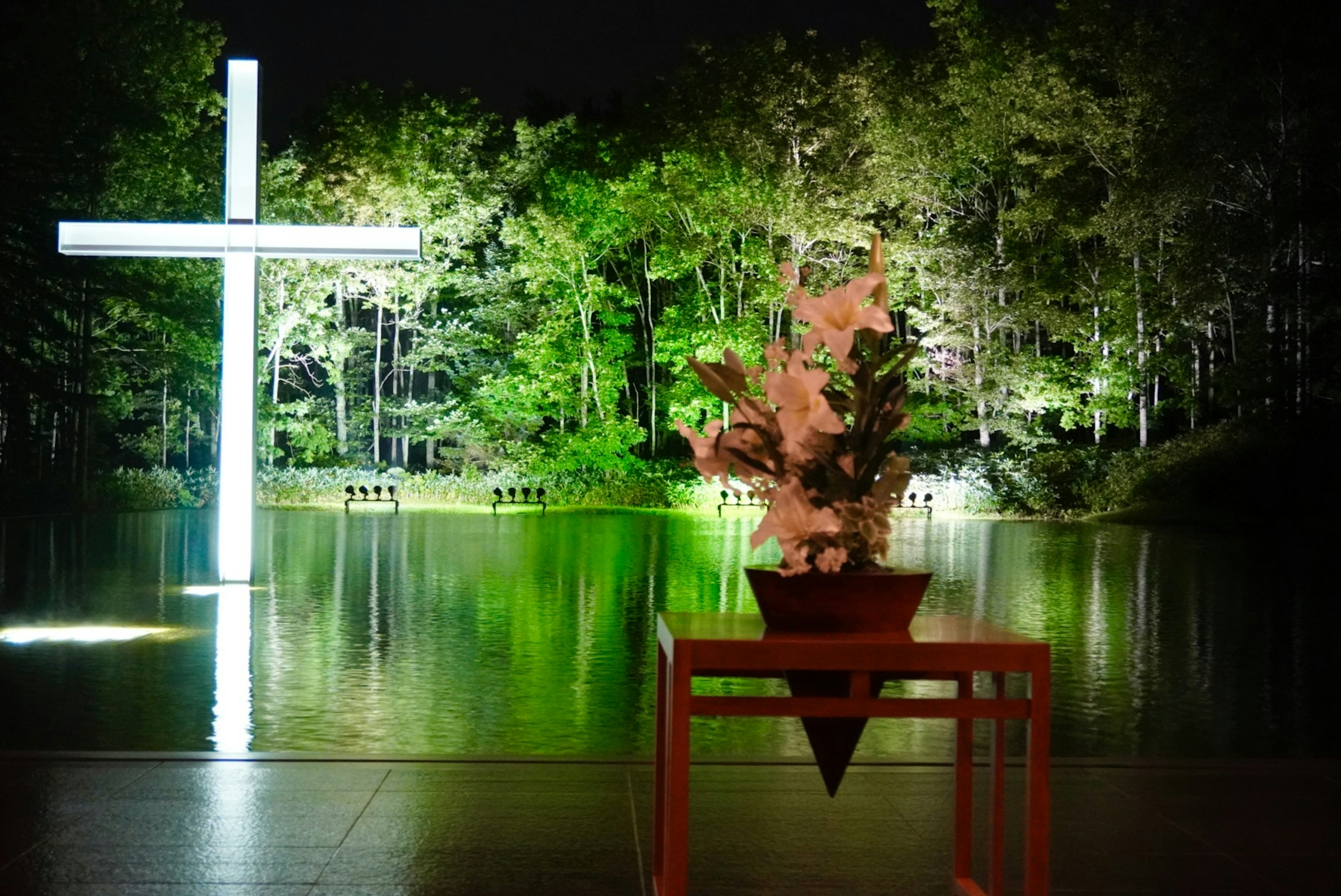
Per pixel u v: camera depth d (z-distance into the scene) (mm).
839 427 3355
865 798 5352
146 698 8352
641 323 48938
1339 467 31281
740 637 3354
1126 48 37438
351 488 34781
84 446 34406
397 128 42969
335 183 42594
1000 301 39688
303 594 14570
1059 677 9562
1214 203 35375
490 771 5754
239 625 11914
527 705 8172
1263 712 8195
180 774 5633
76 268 33750
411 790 5410
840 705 3303
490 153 47188
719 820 4996
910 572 3420
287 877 4273
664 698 4160
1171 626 12453
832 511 3393
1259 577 17578
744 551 21266
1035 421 39219
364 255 14703
